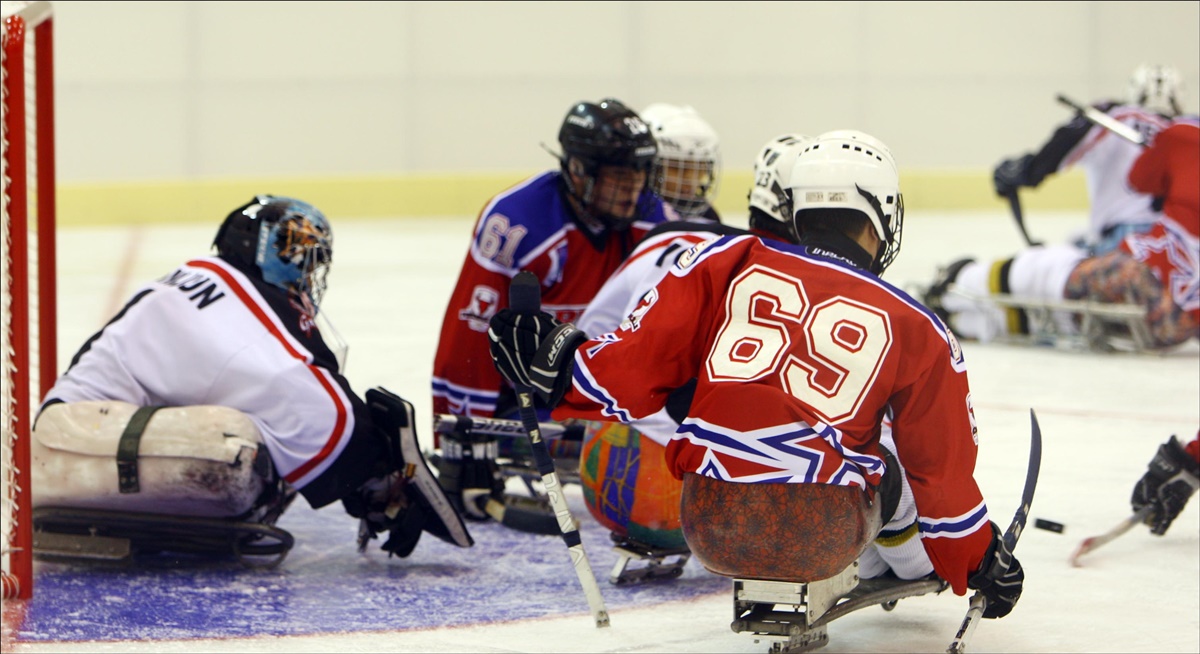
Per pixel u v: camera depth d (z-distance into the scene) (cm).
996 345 2206
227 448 965
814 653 857
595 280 1252
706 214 1369
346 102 4562
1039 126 4753
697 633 898
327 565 1060
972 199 4697
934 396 775
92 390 1026
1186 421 1602
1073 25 4706
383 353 2083
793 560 777
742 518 776
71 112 4409
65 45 4384
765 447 768
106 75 4419
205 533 1008
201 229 4194
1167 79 2097
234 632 889
